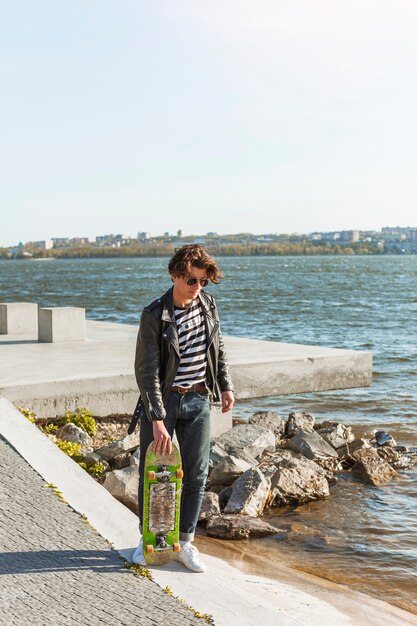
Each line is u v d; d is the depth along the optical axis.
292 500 8.28
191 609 3.78
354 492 8.78
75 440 9.04
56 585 3.93
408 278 116.94
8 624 3.42
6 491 5.37
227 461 8.55
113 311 46.75
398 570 6.32
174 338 4.23
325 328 35.00
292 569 6.18
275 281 105.25
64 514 5.02
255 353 12.27
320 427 11.45
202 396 4.43
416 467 10.01
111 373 10.22
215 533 7.04
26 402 9.34
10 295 70.88
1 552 4.31
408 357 23.47
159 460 4.28
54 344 14.15
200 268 4.18
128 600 3.82
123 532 4.79
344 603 5.22
